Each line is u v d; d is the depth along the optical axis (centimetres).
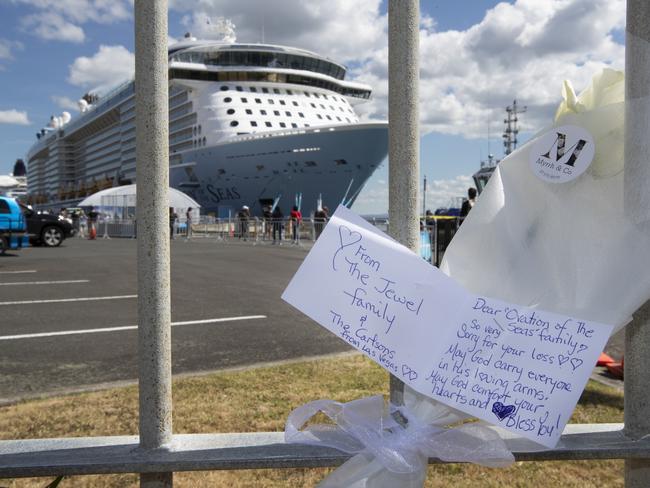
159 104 120
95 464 120
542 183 130
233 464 121
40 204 8562
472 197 932
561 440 129
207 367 384
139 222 123
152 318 125
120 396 316
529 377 118
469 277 135
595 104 130
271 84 3975
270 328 518
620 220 122
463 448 121
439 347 122
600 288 120
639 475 130
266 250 1777
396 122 128
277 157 3478
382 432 125
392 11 126
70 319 570
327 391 322
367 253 127
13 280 939
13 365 391
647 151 118
